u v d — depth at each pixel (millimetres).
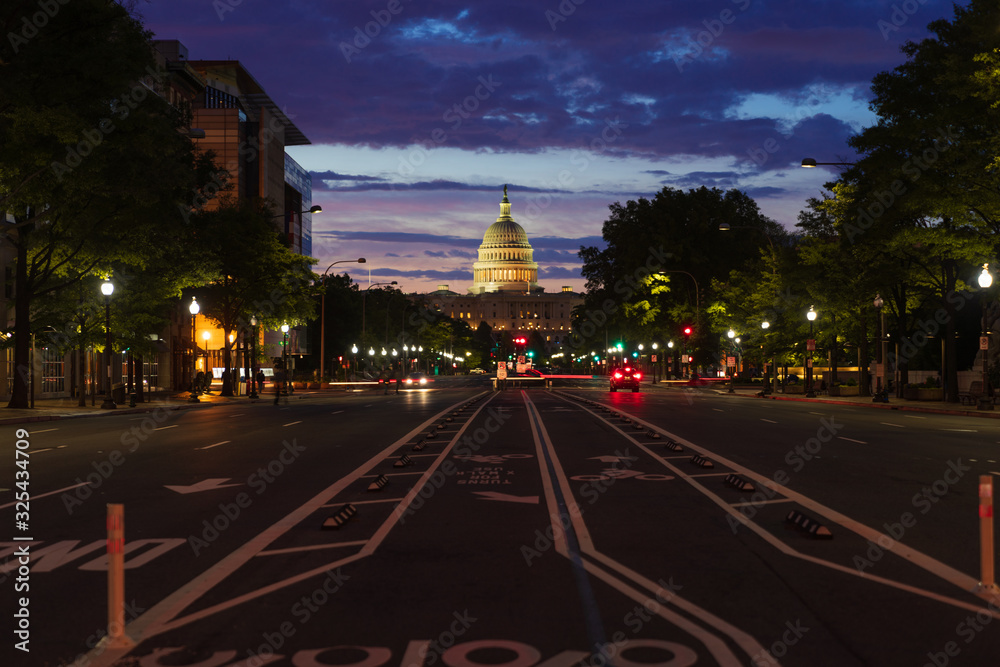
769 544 9188
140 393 49812
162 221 36250
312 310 63375
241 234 58188
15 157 28562
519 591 7305
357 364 125438
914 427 27234
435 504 11906
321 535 9812
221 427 28516
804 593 7215
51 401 51594
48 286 41750
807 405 44562
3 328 47188
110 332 42156
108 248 36719
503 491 13102
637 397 54375
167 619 6578
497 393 65438
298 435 24469
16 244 37750
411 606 6871
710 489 13195
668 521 10523
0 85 26906
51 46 28328
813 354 62531
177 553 8922
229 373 59938
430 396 60031
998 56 33812
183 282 45938
